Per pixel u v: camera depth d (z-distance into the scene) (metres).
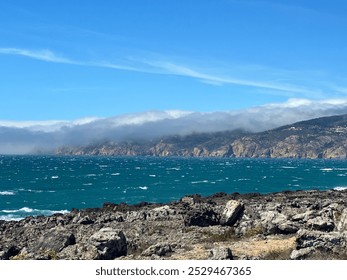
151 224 41.22
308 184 143.25
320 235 25.50
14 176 177.12
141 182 148.75
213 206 51.66
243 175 191.75
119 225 41.66
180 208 48.94
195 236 35.06
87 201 97.88
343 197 71.31
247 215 40.56
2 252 31.59
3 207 88.00
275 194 80.94
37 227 45.12
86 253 26.72
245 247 27.77
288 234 32.09
